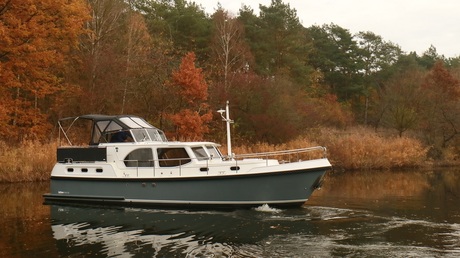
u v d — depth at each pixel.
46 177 26.11
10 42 27.25
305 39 62.81
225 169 15.95
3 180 25.17
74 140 31.14
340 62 70.88
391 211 15.41
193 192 16.09
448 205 16.69
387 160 34.84
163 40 43.78
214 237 12.11
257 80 37.66
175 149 16.69
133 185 16.83
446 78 46.62
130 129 17.88
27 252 10.94
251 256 10.32
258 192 15.67
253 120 36.12
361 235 12.02
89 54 35.75
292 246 11.04
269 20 52.84
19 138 31.38
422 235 11.98
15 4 28.17
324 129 41.56
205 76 40.81
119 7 39.91
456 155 40.06
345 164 34.06
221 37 43.75
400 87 51.84
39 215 15.59
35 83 32.59
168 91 33.81
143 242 11.77
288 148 32.25
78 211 16.25
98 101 33.75
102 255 10.64
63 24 31.58
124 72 34.47
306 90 54.44
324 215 14.67
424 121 44.81
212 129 36.16
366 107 67.19
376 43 78.81
